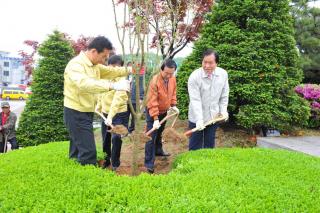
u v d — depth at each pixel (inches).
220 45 281.3
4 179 140.6
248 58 271.3
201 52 295.1
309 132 316.8
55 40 398.6
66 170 147.6
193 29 300.8
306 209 121.7
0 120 328.5
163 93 204.5
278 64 286.2
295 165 172.7
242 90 267.1
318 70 709.3
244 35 280.4
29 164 162.4
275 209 118.3
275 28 286.5
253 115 267.3
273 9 291.9
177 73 316.5
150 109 197.6
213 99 203.8
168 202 115.8
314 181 153.3
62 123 382.0
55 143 226.4
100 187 129.2
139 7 152.4
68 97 151.6
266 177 148.2
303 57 677.3
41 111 378.0
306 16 695.1
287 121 291.9
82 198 118.8
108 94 205.0
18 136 378.9
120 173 200.5
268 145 262.1
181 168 157.6
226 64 275.0
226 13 291.0
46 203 116.1
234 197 120.6
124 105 198.2
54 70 386.0
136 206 111.7
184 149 256.1
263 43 279.9
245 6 283.7
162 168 217.8
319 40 680.4
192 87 200.7
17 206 114.7
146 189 125.0
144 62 155.2
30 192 125.3
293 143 259.1
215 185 130.6
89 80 137.7
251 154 188.9
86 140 156.1
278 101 276.2
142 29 152.9
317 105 332.8
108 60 187.0
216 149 197.2
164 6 211.2
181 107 300.0
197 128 184.1
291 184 142.6
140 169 211.5
